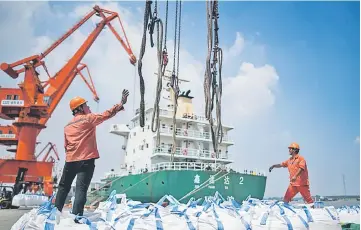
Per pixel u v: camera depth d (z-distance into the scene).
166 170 19.67
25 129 25.00
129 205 5.27
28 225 3.95
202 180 19.48
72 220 4.02
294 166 7.84
